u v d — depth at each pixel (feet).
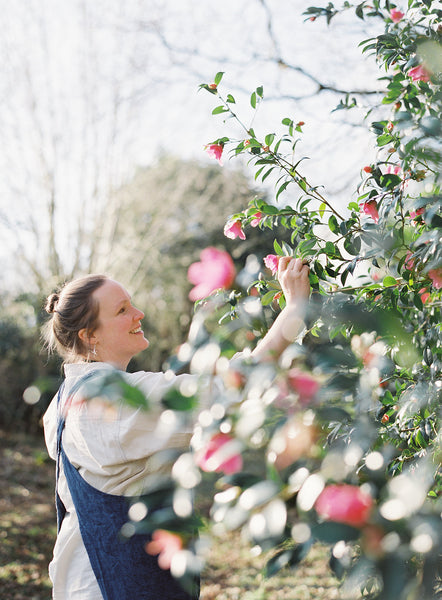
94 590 4.26
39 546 17.80
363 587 2.81
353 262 4.36
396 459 3.59
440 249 3.44
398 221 4.42
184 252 32.94
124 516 4.15
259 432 2.36
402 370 3.68
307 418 2.35
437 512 1.97
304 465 2.34
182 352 2.56
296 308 3.53
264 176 5.20
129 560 4.13
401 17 5.30
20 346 31.86
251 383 2.36
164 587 4.16
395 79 4.63
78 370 4.78
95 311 4.82
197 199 32.32
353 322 2.75
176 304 33.55
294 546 2.21
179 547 2.41
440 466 3.12
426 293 4.39
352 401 2.61
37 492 24.59
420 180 4.19
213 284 3.23
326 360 2.39
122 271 32.04
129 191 30.66
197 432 2.41
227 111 5.28
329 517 2.00
